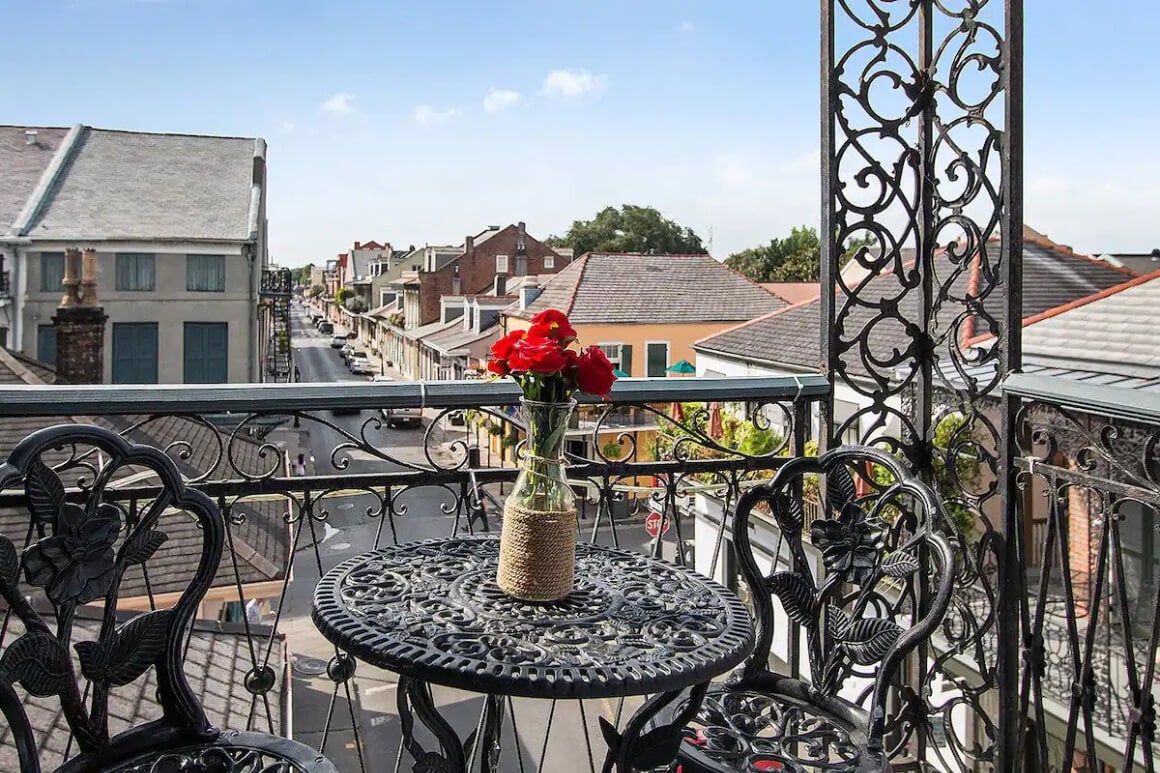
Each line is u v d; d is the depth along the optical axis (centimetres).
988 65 235
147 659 157
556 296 2623
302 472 1853
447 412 217
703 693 161
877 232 246
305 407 200
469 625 148
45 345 2273
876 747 172
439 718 166
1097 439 200
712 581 179
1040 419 225
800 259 5125
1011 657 234
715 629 153
